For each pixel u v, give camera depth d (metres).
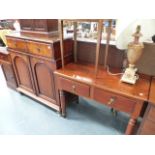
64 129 1.61
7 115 1.82
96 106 1.98
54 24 1.46
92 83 1.17
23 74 1.94
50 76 1.59
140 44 0.99
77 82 1.28
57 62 1.45
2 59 2.07
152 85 1.11
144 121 1.03
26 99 2.13
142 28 1.03
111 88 1.08
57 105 1.78
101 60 1.54
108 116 1.80
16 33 1.76
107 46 1.33
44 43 1.40
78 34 1.62
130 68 1.12
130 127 1.17
